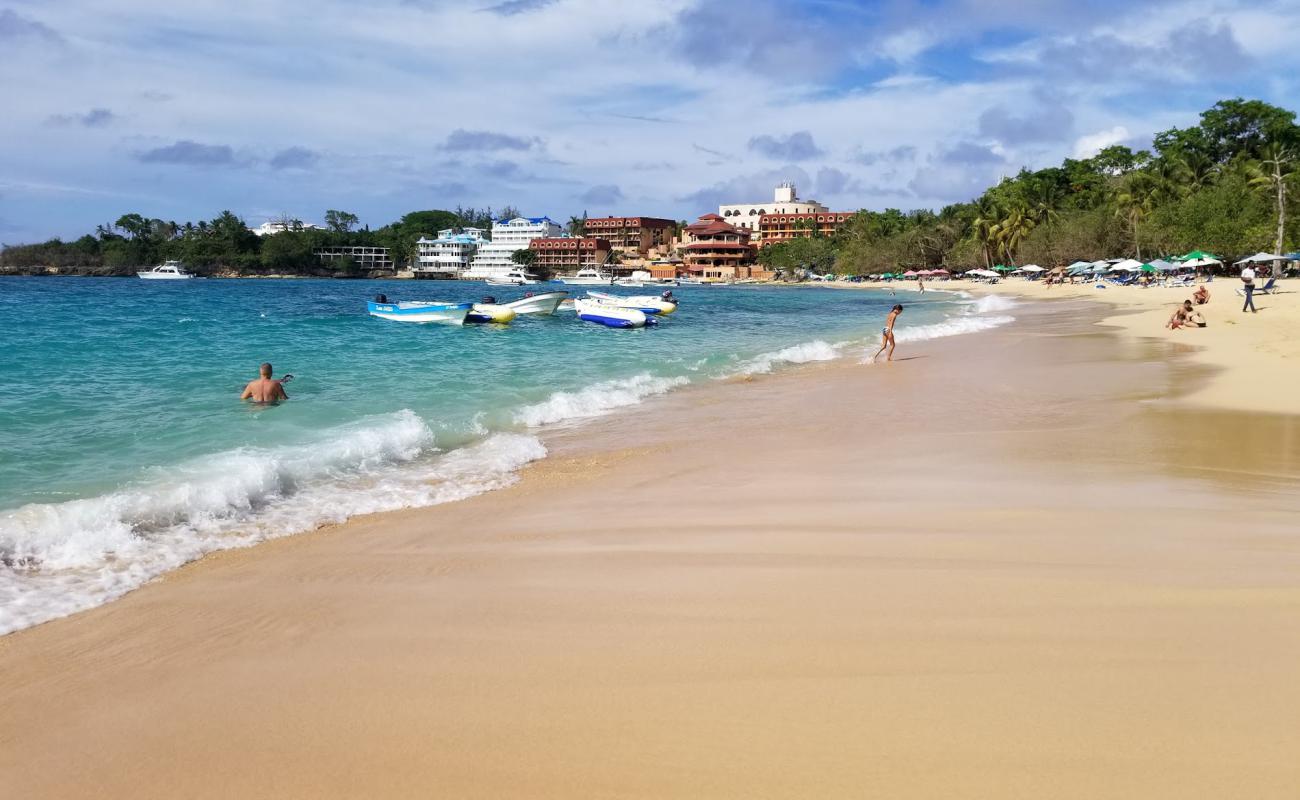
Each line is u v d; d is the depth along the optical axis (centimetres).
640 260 18425
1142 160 9200
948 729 328
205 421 1179
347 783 309
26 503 747
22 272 17188
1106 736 319
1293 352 1964
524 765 315
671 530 669
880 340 2894
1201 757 303
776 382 1759
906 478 842
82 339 2467
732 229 17162
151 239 18312
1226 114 8581
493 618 475
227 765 327
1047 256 9788
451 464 961
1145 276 7388
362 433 1059
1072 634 423
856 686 369
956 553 579
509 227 19000
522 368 2017
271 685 396
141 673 417
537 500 793
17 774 326
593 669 399
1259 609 454
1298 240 7000
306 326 3384
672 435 1156
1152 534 619
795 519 691
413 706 368
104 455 945
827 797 286
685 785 296
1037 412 1268
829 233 17175
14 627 484
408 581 552
